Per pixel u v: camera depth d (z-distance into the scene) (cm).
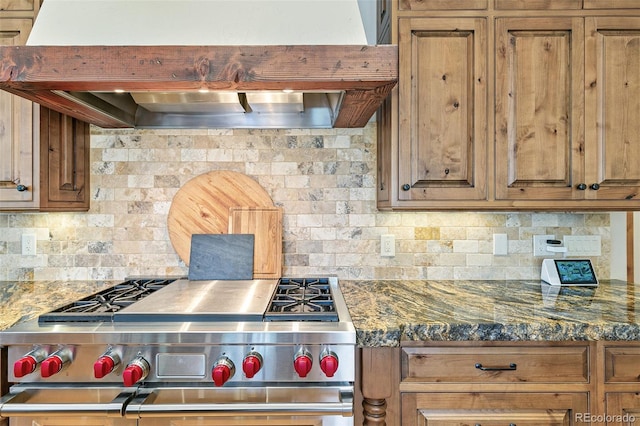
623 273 178
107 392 106
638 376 113
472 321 114
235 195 174
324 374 106
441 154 144
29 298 142
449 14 143
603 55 144
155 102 152
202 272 166
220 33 115
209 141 175
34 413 102
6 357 109
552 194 144
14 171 145
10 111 145
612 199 144
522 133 144
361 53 111
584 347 113
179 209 173
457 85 144
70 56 109
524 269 178
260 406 104
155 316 113
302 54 111
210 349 106
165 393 107
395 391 113
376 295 148
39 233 174
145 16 115
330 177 177
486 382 113
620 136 144
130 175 174
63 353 105
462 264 177
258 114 174
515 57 144
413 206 145
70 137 162
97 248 175
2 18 145
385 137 158
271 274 169
